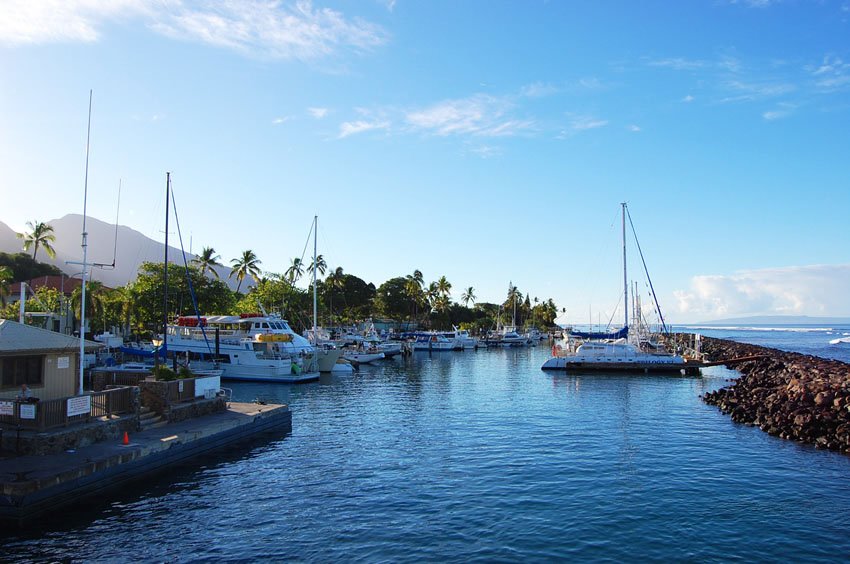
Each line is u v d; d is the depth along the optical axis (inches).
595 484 824.9
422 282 6171.3
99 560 563.8
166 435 926.4
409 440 1130.0
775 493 786.2
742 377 2332.7
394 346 3865.7
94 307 2770.7
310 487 808.9
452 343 4589.1
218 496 766.5
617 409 1545.3
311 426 1291.8
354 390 2005.4
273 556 573.9
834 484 831.1
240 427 1097.4
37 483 662.5
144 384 1048.2
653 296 3029.0
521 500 749.9
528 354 4269.2
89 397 871.1
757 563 561.3
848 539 623.5
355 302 5836.6
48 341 945.5
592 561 562.9
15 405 792.3
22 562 557.6
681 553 582.9
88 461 744.3
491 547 596.1
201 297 3115.2
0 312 2340.1
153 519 677.9
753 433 1206.9
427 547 595.8
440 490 792.9
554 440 1128.2
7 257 4089.6
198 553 581.3
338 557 571.2
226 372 2242.9
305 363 2362.2
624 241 2908.5
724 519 682.8
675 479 852.6
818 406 1315.2
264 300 3858.3
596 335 3014.3
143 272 3218.5
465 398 1779.0
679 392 1942.7
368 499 754.8
